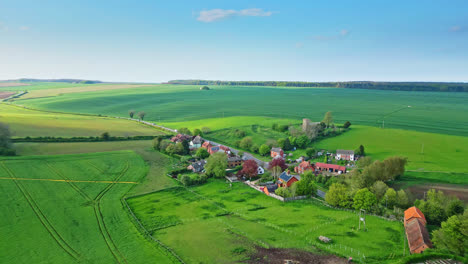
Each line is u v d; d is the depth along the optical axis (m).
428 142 170.88
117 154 149.75
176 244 70.75
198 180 119.69
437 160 139.00
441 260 61.16
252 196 105.38
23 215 83.75
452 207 79.56
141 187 112.06
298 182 104.75
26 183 104.94
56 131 188.25
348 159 149.38
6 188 99.00
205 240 72.50
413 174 121.12
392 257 63.00
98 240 72.81
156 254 66.19
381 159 145.75
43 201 93.44
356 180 103.69
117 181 116.38
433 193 88.69
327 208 92.81
